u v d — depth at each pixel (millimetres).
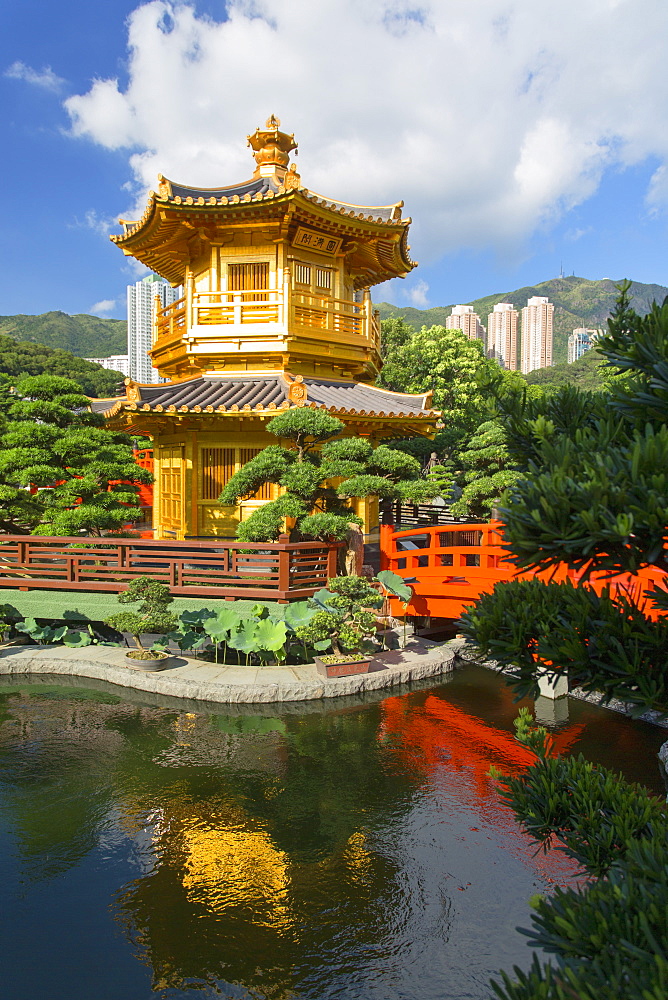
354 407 18547
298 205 17672
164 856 7887
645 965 2316
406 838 8281
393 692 13047
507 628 3662
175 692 12508
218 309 19672
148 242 20781
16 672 13789
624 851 3377
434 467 32125
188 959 6312
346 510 15219
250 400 17625
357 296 30516
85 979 6062
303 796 9234
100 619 14906
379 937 6605
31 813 8758
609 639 3213
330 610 13062
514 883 7461
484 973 6156
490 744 10875
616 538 2492
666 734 11297
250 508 19219
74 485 16484
